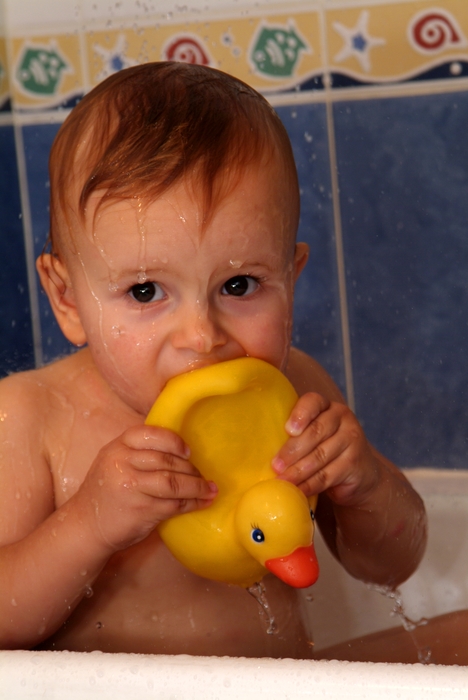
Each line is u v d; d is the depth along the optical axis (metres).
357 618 1.14
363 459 0.80
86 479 0.77
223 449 0.74
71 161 0.78
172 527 0.74
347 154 1.40
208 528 0.72
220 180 0.73
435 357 1.44
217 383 0.70
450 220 1.40
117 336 0.76
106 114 0.78
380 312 1.44
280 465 0.74
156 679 0.58
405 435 1.46
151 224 0.72
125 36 1.37
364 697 0.56
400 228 1.41
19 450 0.86
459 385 1.44
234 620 0.88
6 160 1.40
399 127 1.38
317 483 0.76
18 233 1.42
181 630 0.86
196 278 0.73
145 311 0.75
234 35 1.37
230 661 0.59
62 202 0.79
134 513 0.73
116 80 0.82
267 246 0.76
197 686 0.58
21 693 0.60
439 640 0.94
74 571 0.77
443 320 1.43
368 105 1.38
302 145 1.40
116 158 0.74
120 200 0.73
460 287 1.42
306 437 0.75
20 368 1.41
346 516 0.91
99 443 0.88
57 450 0.88
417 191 1.40
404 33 1.35
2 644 0.79
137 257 0.73
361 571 1.01
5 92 1.39
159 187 0.72
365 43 1.36
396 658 0.92
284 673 0.57
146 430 0.72
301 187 1.41
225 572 0.73
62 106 1.40
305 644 0.93
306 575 0.66
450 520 1.23
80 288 0.79
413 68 1.36
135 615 0.86
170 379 0.75
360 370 1.46
